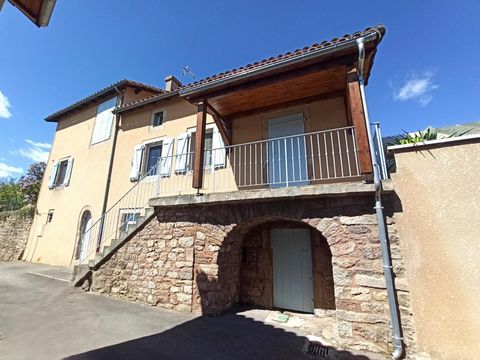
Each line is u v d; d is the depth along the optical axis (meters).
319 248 5.10
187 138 7.66
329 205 3.82
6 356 2.81
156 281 5.06
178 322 4.12
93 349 3.08
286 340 3.56
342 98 5.69
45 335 3.45
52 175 11.32
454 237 3.02
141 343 3.29
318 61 4.12
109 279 5.70
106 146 9.69
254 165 6.34
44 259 10.11
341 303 3.46
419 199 3.28
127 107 9.16
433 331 2.92
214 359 2.95
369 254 3.44
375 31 3.55
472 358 2.70
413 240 3.22
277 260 5.50
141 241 5.47
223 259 4.83
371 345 3.19
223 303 4.81
